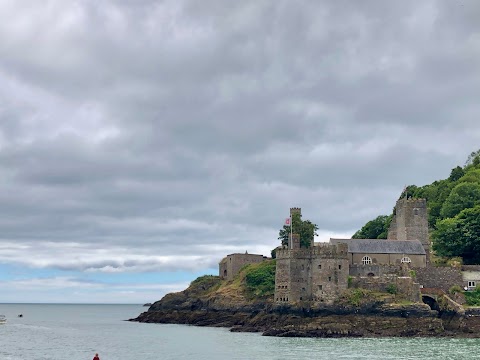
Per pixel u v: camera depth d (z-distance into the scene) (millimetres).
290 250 198875
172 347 163125
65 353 158375
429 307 184000
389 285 191500
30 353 159500
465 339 168750
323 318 187875
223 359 134750
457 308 183750
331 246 195500
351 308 187625
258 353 142625
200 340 177750
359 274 197625
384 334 176375
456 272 199625
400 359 129250
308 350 146000
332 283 193250
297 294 197250
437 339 168750
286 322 191875
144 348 164625
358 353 139375
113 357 147250
